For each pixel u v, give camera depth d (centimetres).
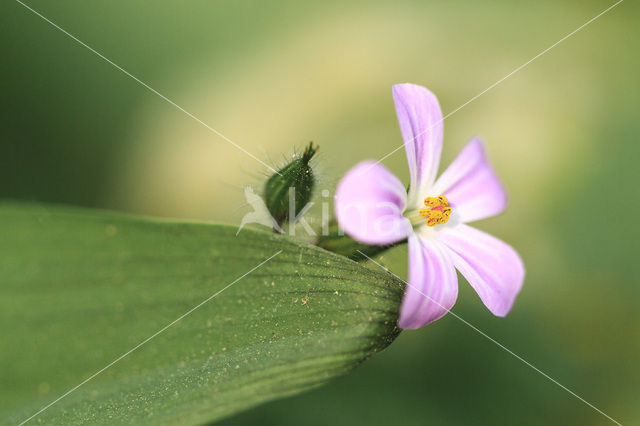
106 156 16
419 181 11
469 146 11
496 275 11
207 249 10
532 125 17
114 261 10
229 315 10
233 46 19
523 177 16
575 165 16
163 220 10
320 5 20
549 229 15
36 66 15
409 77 19
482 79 18
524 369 13
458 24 20
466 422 13
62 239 10
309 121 18
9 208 10
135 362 10
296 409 13
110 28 17
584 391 13
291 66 19
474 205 11
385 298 10
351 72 19
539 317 14
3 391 10
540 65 18
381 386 13
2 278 10
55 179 14
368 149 17
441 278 10
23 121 14
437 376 13
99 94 16
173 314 10
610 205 15
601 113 17
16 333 10
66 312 10
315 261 10
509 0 20
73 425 10
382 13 20
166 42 18
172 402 10
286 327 10
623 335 14
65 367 10
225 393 10
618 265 14
